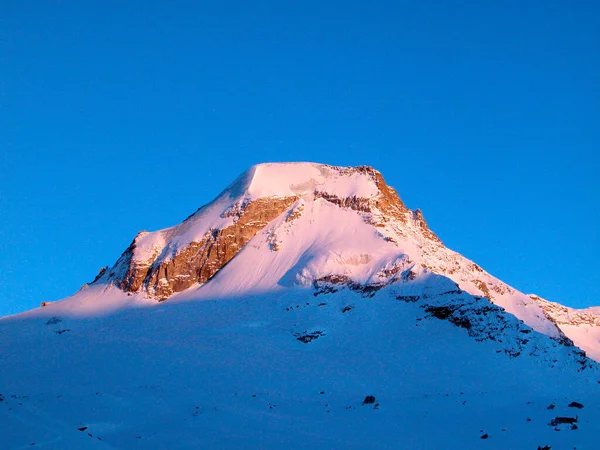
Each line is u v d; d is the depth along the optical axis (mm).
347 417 90438
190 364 125500
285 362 127750
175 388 108312
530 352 133375
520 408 91812
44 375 124500
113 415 90812
